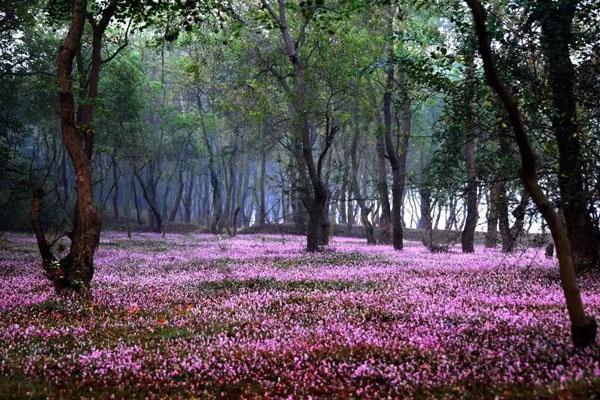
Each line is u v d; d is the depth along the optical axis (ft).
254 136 196.95
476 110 54.13
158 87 187.21
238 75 112.68
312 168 92.53
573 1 45.39
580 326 23.61
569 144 46.50
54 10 58.70
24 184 73.05
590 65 48.14
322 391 21.79
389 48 91.66
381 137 136.05
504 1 49.83
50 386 23.17
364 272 61.16
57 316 38.40
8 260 80.69
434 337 28.19
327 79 92.73
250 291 49.11
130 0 48.73
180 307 41.47
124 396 22.25
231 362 25.70
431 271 60.80
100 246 115.44
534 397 19.35
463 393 20.53
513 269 59.82
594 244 48.42
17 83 112.47
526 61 50.78
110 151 166.50
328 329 31.42
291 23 102.37
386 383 22.25
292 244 130.00
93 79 54.34
